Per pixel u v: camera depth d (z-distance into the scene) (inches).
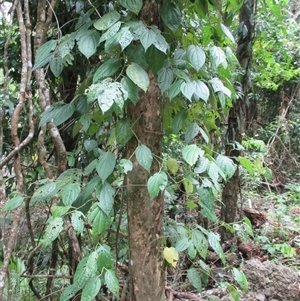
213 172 48.7
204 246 52.8
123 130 48.9
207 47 66.3
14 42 82.7
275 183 232.7
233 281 99.5
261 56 170.2
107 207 45.9
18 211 49.4
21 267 56.4
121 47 44.3
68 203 45.6
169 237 56.4
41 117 52.6
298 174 243.3
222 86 53.9
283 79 227.9
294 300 96.2
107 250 44.7
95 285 42.3
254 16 125.1
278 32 173.6
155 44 44.3
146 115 50.1
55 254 73.0
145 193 50.8
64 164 56.1
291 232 149.3
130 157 49.7
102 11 61.0
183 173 55.8
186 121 57.5
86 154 68.9
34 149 76.5
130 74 44.0
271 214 161.0
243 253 129.1
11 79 87.7
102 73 45.3
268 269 103.3
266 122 278.4
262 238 134.0
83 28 49.5
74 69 73.7
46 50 49.9
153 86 50.1
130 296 54.2
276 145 249.8
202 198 52.1
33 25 73.4
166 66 48.8
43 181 52.7
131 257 52.5
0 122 53.9
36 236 75.7
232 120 123.3
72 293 45.9
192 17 58.3
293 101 266.2
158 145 51.7
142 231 51.4
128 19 47.7
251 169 59.1
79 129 58.5
